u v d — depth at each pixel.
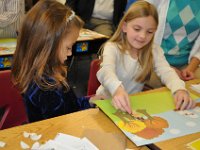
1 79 1.25
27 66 1.02
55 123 0.92
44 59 1.00
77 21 1.08
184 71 1.75
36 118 1.03
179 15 1.75
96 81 1.57
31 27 1.01
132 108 1.05
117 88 1.11
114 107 1.04
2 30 2.06
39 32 1.00
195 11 1.77
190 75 1.71
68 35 1.04
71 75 3.07
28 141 0.81
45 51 1.00
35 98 1.01
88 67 3.44
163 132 0.90
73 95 1.12
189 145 0.85
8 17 2.03
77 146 0.79
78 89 2.88
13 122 1.34
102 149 0.79
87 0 3.25
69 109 1.08
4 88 1.27
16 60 1.06
